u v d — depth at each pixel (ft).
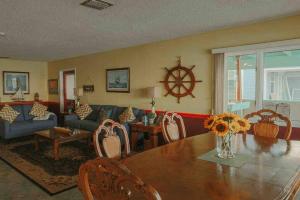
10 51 19.90
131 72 18.02
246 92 12.75
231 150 6.44
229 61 13.29
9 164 12.40
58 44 16.88
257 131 9.06
